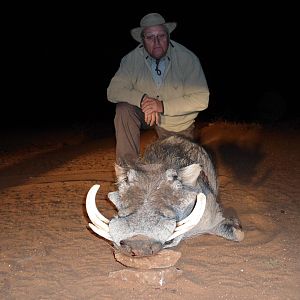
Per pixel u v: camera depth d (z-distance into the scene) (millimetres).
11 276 2197
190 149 2398
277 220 2781
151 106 2514
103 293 2012
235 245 2457
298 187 3449
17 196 3529
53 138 6715
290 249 2381
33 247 2506
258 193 3307
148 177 1986
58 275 2191
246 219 2820
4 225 2873
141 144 5141
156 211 1842
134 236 1731
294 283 2051
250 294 1975
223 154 4508
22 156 5379
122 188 1975
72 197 3396
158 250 1745
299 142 5023
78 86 12438
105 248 2465
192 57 2684
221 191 3324
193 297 1963
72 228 2758
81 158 4918
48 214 3041
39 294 2033
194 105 2621
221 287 2031
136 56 2693
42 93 11797
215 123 6375
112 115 9094
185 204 1955
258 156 4438
